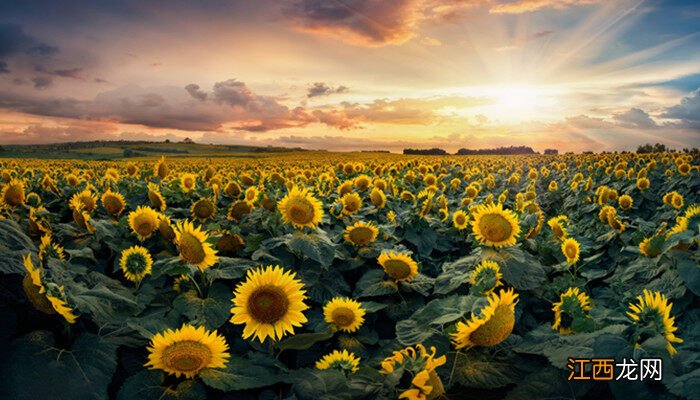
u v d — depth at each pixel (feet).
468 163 109.91
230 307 12.99
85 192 21.90
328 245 16.67
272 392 10.04
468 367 8.54
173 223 22.02
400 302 16.72
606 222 27.63
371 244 20.52
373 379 8.19
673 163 79.41
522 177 81.05
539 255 20.53
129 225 19.12
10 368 8.01
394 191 33.94
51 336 8.92
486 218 15.16
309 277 16.96
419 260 23.68
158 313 12.84
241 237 19.13
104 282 13.37
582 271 19.79
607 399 7.32
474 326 7.93
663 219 33.42
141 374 8.98
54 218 21.26
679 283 13.34
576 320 9.12
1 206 19.44
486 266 10.91
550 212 56.18
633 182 55.83
